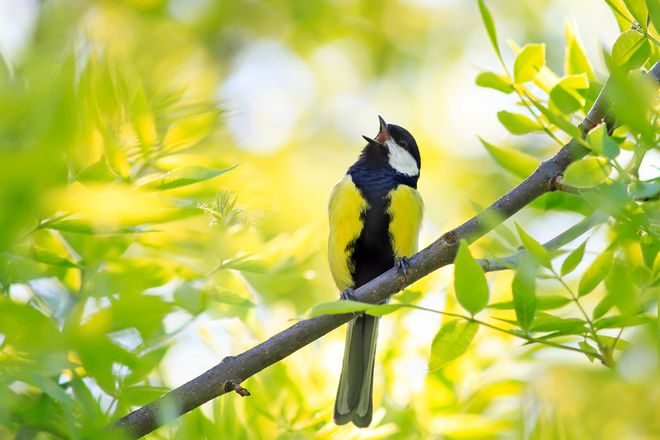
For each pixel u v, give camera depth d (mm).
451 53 16797
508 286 8109
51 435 5902
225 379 6930
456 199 14797
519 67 7027
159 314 5469
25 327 5203
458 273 5742
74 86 4336
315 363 8156
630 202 5637
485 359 8148
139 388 6473
